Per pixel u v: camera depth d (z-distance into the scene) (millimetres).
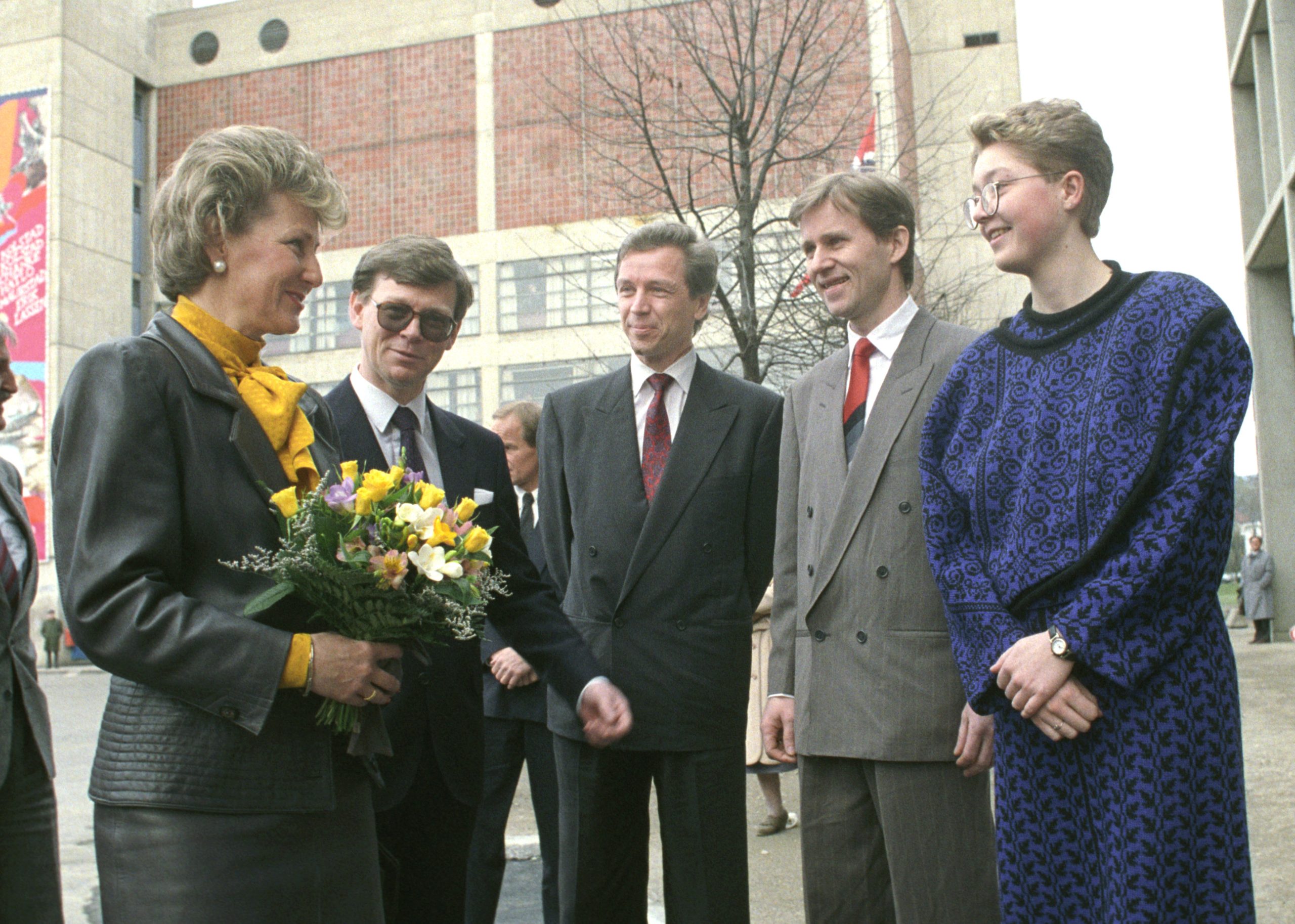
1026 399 2166
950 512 2254
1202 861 1867
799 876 4680
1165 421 1961
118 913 1724
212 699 1699
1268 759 6188
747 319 9672
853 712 2596
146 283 34562
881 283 2844
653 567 3033
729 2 10562
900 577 2590
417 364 2916
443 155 30172
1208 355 1976
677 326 3158
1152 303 2051
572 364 27828
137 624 1671
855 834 2672
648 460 3176
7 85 32156
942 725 2514
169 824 1717
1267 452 17969
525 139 29438
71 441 1771
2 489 2906
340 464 2145
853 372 2873
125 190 33531
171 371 1837
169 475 1782
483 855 4031
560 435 3355
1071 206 2205
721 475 3092
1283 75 13672
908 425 2654
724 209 12062
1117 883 1885
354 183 30891
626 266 3178
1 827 2674
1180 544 1900
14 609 2793
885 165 12445
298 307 2014
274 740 1774
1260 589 17516
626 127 12102
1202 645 1924
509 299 28922
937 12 26281
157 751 1740
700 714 2973
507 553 2994
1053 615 2010
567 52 29359
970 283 13891
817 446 2836
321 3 32219
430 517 1872
